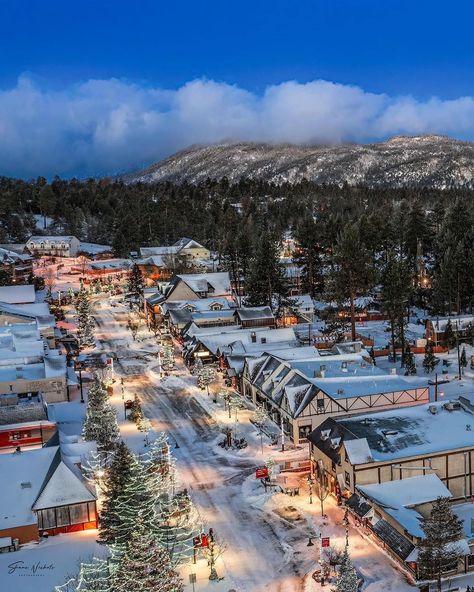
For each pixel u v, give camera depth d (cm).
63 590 3950
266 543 4675
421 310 12862
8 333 9925
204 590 4081
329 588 4056
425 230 14512
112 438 6419
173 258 17825
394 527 4472
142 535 3484
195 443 6750
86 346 11075
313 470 5812
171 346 10312
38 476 5088
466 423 5625
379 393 6781
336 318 10819
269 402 7350
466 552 4103
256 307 11881
